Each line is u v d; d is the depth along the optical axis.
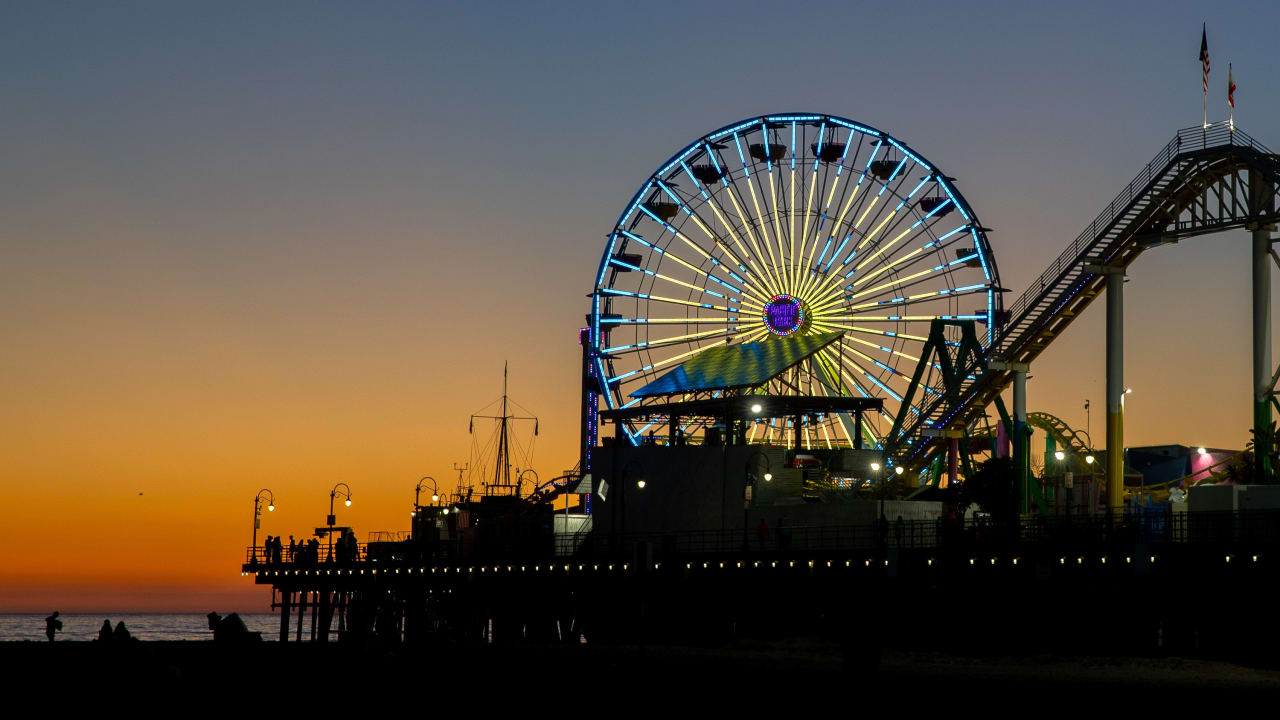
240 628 52.38
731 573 77.25
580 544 93.50
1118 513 77.19
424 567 100.19
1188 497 63.94
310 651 71.31
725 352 105.12
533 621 94.31
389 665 62.38
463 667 62.31
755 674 58.03
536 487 121.12
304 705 51.22
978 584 66.38
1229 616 60.16
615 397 122.69
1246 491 62.25
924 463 103.62
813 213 120.25
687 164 124.19
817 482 87.94
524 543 97.94
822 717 46.78
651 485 90.31
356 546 111.19
